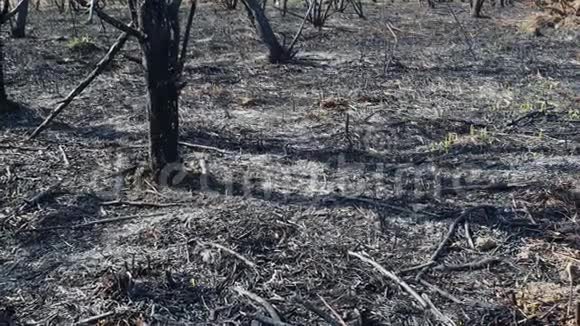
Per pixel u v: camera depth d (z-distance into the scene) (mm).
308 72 7359
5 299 2846
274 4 13727
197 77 6973
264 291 2912
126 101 5910
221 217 3547
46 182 3996
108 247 3281
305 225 3512
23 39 9094
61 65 7410
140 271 3016
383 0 16031
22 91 6230
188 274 3033
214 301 2838
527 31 10719
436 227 3520
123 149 4590
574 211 3682
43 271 3070
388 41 9625
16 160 4332
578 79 7117
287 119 5492
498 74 7332
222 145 4770
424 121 5398
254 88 6531
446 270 3107
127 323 2676
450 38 9977
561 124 5406
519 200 3826
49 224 3498
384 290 2930
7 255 3205
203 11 12812
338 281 2990
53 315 2734
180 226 3461
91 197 3814
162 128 3859
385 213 3672
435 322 2705
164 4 3654
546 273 3074
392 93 6387
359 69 7527
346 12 13180
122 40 4102
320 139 4961
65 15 11977
